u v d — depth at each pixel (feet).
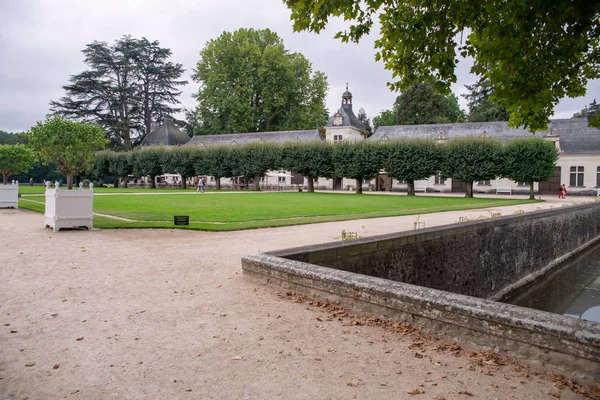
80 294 19.27
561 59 19.49
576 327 11.83
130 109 236.43
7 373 11.30
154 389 10.55
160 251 30.99
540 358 12.24
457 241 40.32
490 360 12.64
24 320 15.62
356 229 45.37
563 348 11.80
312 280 18.81
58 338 13.88
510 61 19.98
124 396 10.17
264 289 20.40
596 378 11.18
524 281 53.98
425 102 236.84
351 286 17.22
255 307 17.53
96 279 22.24
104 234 39.52
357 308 17.02
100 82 225.15
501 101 22.29
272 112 230.89
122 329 14.80
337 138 223.71
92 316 16.19
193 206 72.18
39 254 29.17
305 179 211.82
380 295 16.22
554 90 22.79
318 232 42.52
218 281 21.97
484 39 20.53
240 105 207.92
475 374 11.68
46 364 11.90
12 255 28.63
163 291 19.95
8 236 37.45
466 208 79.36
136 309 17.13
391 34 21.50
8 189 66.23
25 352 12.71
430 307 14.74
